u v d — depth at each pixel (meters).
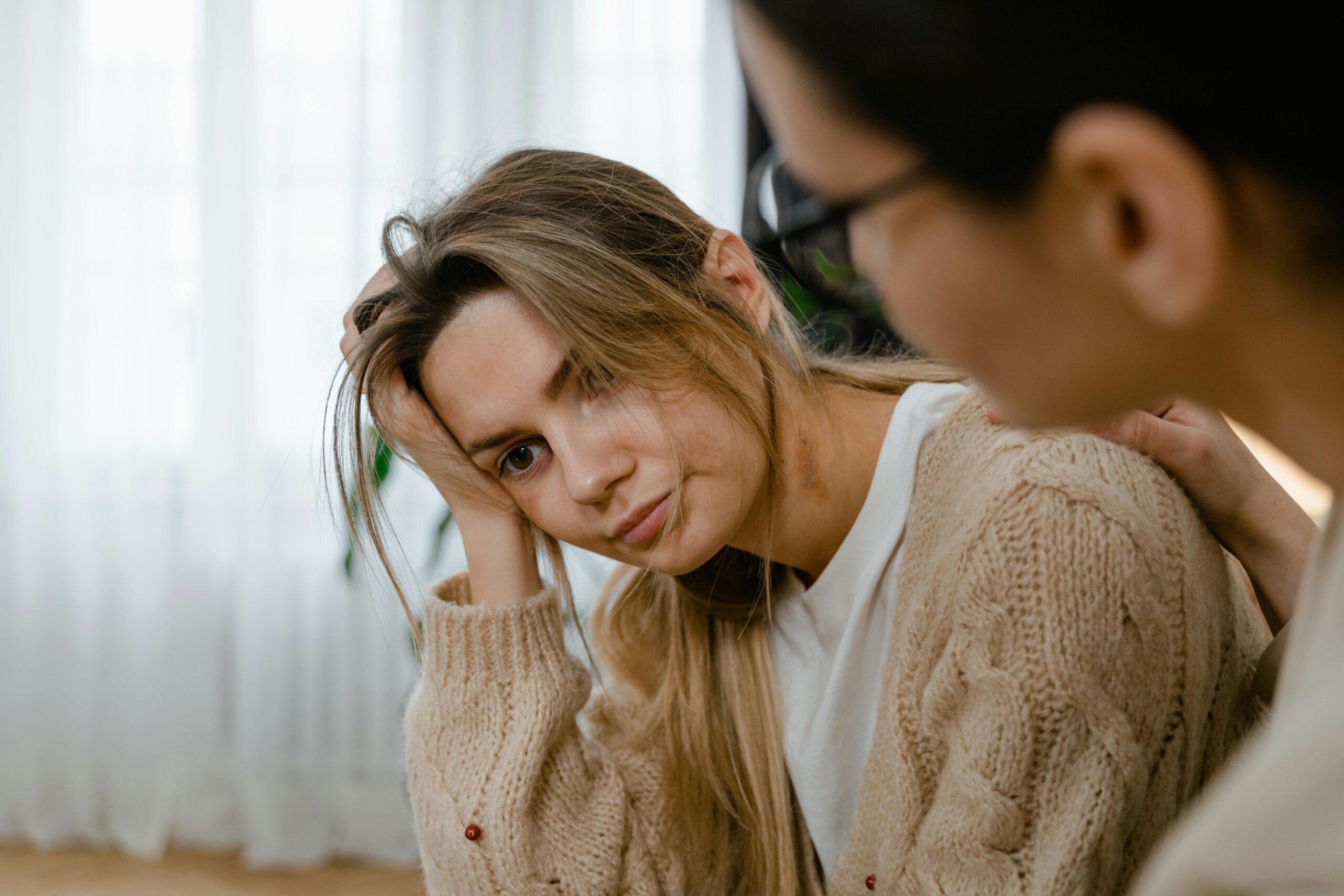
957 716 0.69
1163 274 0.29
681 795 0.93
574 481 0.76
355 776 2.61
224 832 2.64
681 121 2.66
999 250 0.31
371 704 2.60
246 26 2.63
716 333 0.79
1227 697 0.73
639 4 2.67
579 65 2.66
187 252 2.70
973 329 0.33
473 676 0.90
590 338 0.75
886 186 0.31
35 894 2.37
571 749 0.90
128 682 2.64
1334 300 0.29
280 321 2.66
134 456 2.67
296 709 2.63
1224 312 0.30
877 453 0.88
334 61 2.67
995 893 0.67
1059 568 0.63
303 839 2.56
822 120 0.32
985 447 0.73
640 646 1.02
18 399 2.66
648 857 0.90
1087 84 0.28
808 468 0.86
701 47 2.66
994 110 0.29
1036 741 0.65
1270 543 0.72
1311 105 0.27
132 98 2.69
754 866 0.93
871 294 1.00
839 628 0.88
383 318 0.83
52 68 2.67
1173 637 0.65
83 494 2.67
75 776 2.63
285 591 2.62
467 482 0.92
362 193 2.64
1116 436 0.67
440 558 2.45
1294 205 0.28
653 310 0.77
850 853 0.82
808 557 0.89
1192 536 0.68
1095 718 0.63
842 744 0.89
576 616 0.99
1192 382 0.33
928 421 0.82
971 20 0.28
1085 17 0.28
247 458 2.62
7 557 2.67
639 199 0.83
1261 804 0.26
